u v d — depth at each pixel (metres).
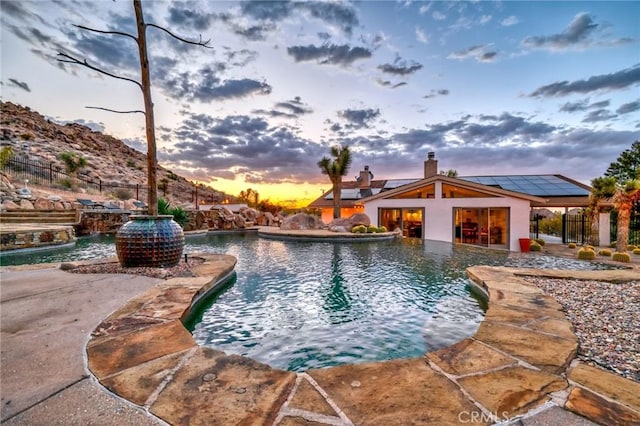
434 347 3.81
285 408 1.91
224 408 1.90
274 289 6.56
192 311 4.61
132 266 6.34
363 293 6.25
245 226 25.48
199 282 5.36
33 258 9.48
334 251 12.52
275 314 5.00
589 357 2.75
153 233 6.36
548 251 13.85
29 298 4.31
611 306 4.37
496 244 16.34
